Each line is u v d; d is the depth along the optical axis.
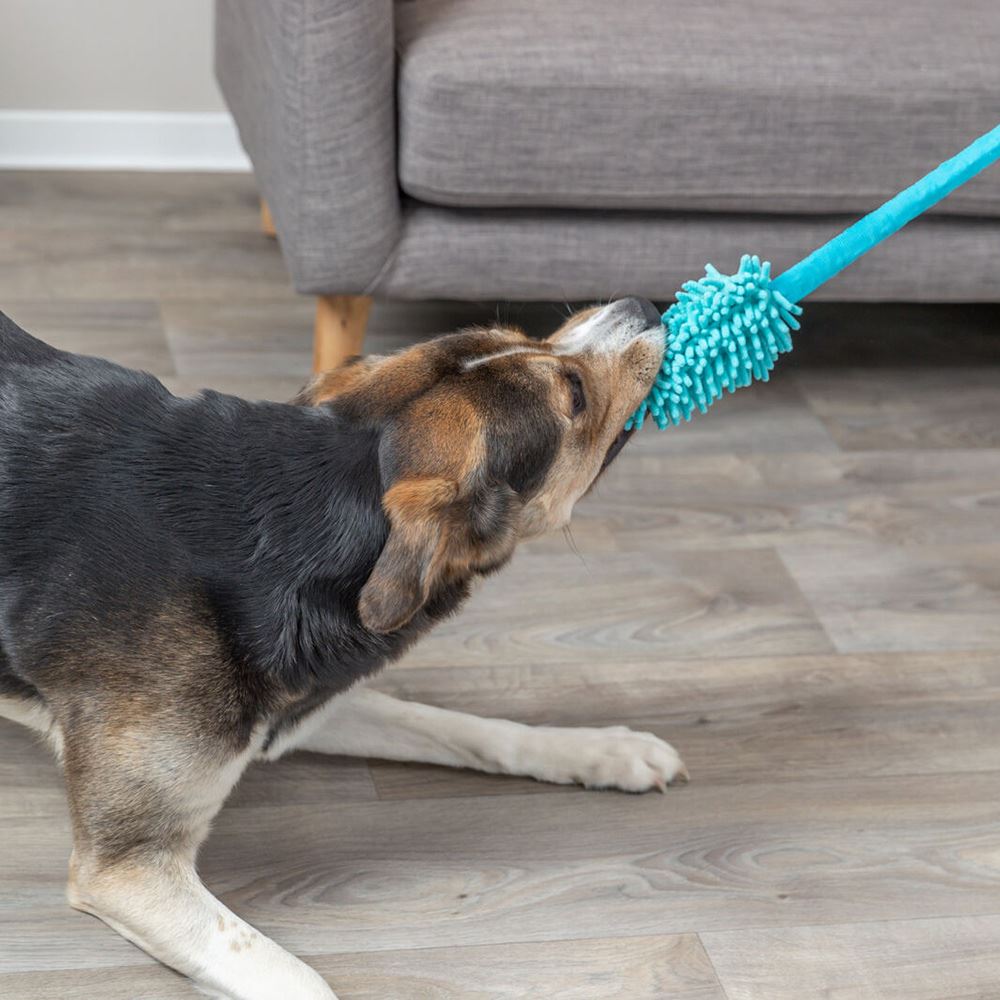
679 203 2.46
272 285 3.10
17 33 3.44
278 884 1.67
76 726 1.43
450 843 1.75
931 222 2.58
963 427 2.77
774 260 2.55
